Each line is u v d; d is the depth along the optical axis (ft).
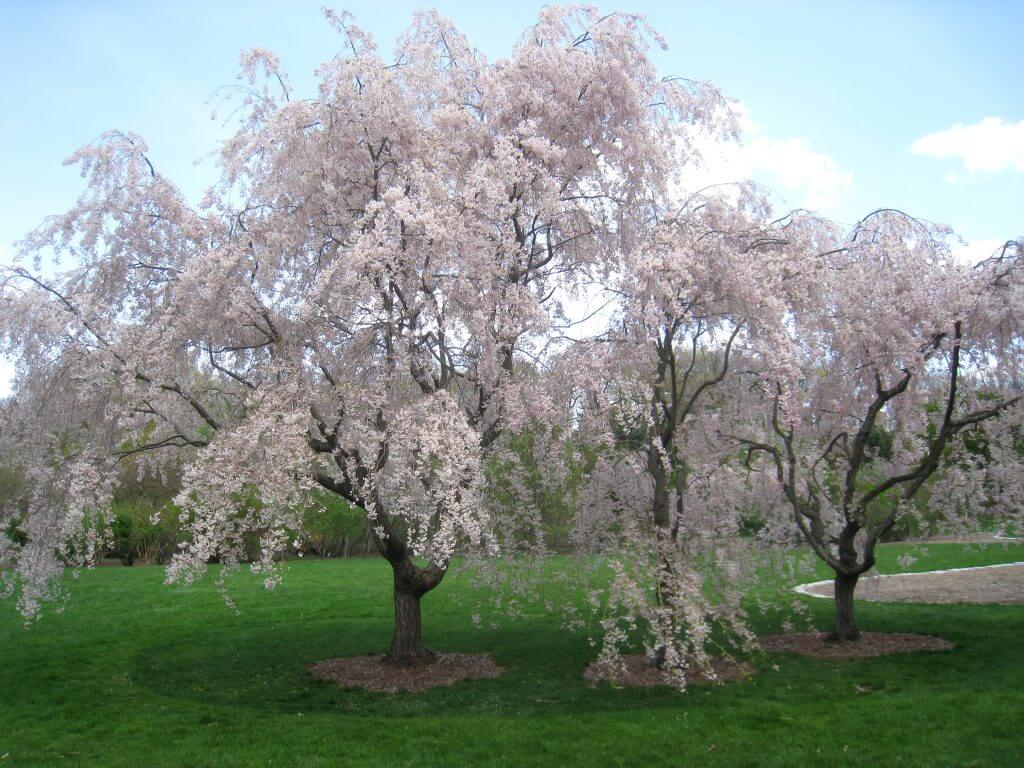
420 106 29.37
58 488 27.14
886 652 31.35
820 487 35.09
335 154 27.35
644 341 27.45
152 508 71.36
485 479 27.68
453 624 40.16
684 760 20.34
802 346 27.84
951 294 27.02
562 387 28.40
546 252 31.65
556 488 31.24
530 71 29.17
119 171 26.89
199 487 24.08
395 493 27.50
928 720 22.15
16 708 26.73
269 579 24.76
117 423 26.91
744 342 28.73
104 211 26.89
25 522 27.53
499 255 27.37
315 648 35.50
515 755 21.07
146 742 22.85
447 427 24.03
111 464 27.53
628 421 25.94
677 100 30.73
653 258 25.07
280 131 25.98
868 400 32.22
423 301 25.35
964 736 20.72
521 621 39.96
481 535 29.60
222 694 28.50
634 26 30.32
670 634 24.57
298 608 47.16
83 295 25.00
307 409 25.27
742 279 25.08
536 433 29.66
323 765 20.71
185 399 27.61
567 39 30.40
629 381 25.44
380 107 26.50
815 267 26.81
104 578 59.21
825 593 47.34
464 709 25.86
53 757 21.61
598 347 27.81
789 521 34.04
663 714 24.31
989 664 28.53
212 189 28.58
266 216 28.12
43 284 26.25
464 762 20.71
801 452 34.40
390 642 36.06
